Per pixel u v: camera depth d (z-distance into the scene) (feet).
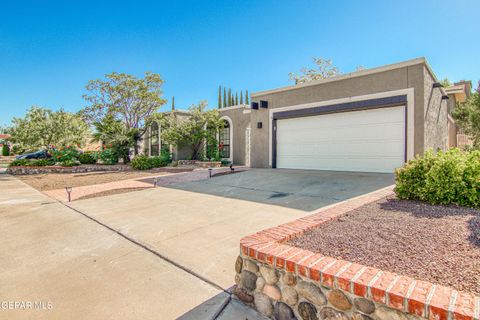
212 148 64.34
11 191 31.78
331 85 34.81
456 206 13.08
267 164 42.39
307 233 10.39
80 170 53.52
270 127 41.73
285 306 7.66
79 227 16.90
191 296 9.05
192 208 20.43
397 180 15.53
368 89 31.63
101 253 12.75
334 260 7.60
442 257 7.86
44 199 26.53
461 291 6.15
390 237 9.55
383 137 30.91
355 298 6.30
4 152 114.83
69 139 81.76
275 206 19.67
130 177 42.14
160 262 11.60
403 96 29.09
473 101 39.78
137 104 57.77
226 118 65.41
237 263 8.98
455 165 13.50
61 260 12.05
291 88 38.96
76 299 8.93
